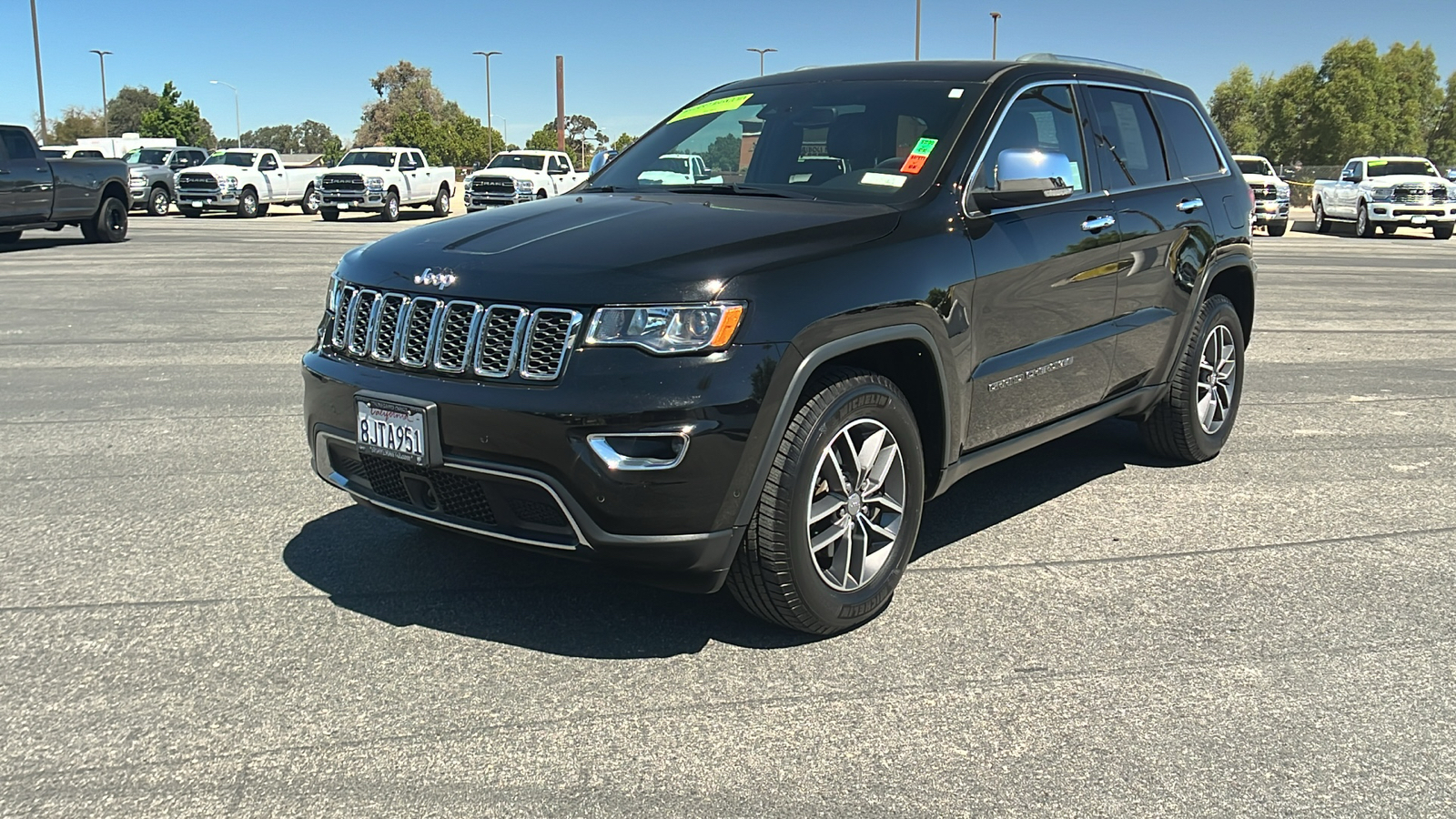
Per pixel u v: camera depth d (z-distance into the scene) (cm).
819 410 331
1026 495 513
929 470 394
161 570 409
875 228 362
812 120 444
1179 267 517
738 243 332
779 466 325
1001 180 393
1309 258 1927
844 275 339
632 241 334
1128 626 367
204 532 450
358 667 333
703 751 288
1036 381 428
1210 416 569
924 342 363
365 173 2898
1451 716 309
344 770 278
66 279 1345
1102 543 447
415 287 340
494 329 322
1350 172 2842
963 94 430
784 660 341
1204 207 540
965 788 272
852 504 352
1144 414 534
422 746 289
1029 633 361
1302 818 261
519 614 372
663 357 306
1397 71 8619
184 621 365
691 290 309
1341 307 1223
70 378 762
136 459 559
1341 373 827
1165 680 329
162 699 313
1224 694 321
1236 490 521
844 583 353
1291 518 481
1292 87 7831
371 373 347
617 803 265
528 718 304
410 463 335
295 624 363
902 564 373
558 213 385
